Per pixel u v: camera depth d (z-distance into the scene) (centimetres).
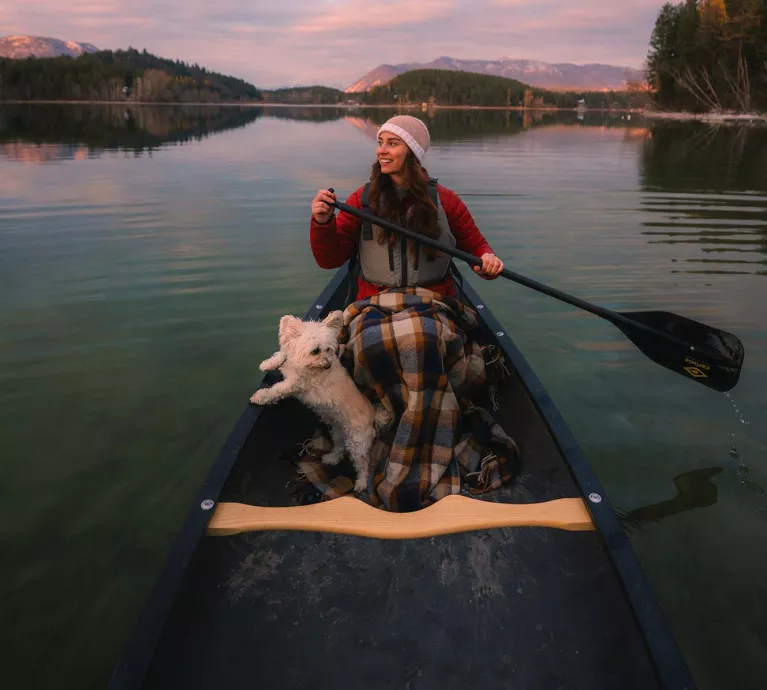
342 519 196
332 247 270
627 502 254
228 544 189
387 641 168
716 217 764
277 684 158
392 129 246
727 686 175
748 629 194
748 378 352
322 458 246
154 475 272
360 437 227
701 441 294
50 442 294
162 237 641
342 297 377
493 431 250
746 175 1154
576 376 357
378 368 227
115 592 210
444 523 195
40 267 539
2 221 698
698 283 508
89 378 353
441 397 225
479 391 264
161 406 325
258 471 224
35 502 254
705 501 254
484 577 183
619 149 1731
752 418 313
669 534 235
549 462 223
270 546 190
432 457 225
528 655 164
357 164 1219
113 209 768
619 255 590
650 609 150
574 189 967
